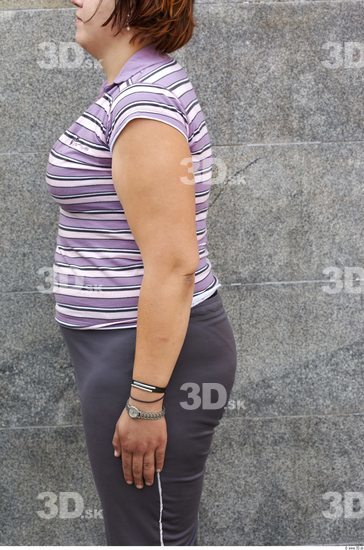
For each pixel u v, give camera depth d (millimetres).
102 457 1639
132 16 1570
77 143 1562
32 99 2357
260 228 2414
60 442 2471
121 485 1647
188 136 1552
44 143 2375
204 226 1690
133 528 1680
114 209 1565
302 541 2506
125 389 1596
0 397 2453
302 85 2365
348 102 2375
